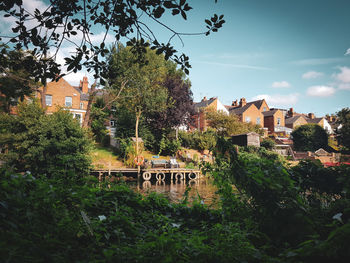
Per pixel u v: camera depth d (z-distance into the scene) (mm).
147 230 2459
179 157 27422
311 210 2379
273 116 47250
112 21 3100
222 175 2836
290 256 1579
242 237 2029
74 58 3082
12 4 2607
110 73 3465
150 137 28297
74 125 14375
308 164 3244
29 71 3094
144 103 23453
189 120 30922
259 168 2477
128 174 22016
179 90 28891
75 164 12805
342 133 37125
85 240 1894
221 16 2701
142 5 2811
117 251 1665
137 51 3330
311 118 57000
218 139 2959
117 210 2539
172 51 3062
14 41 2885
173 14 2680
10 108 15242
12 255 1206
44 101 18812
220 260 1692
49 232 1657
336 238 1505
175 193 14000
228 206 2766
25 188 2102
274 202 2186
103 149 26875
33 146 13070
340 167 2947
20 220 1656
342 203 2434
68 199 2152
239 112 45344
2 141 13312
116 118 29375
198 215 3082
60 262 1401
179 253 1755
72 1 2805
